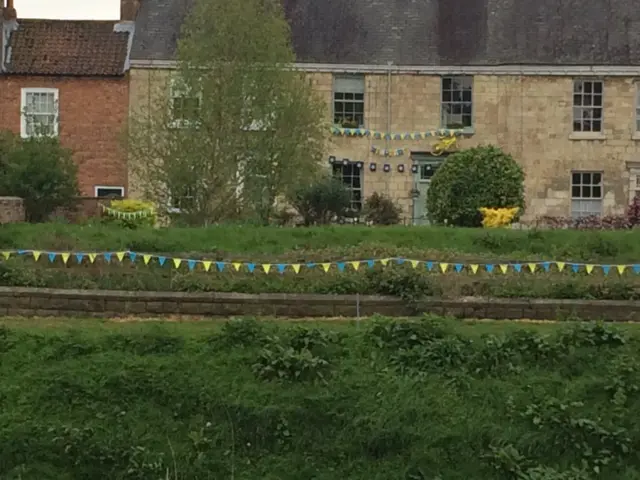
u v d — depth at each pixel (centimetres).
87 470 1195
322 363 1320
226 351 1353
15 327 1434
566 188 3541
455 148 3538
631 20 3628
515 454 1212
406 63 3544
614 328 1409
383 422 1252
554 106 3534
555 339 1381
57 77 3572
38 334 1377
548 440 1238
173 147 2456
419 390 1299
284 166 2538
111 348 1362
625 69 3519
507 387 1309
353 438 1243
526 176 3531
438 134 3544
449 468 1219
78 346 1355
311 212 2802
